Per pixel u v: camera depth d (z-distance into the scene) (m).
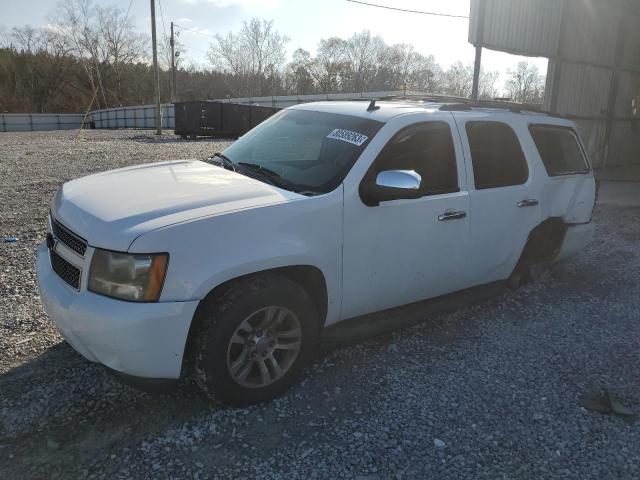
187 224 2.87
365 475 2.75
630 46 20.34
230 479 2.67
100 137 31.00
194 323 3.00
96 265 2.84
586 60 17.94
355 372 3.72
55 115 61.69
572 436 3.16
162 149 20.16
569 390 3.66
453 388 3.59
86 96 77.00
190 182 3.49
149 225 2.84
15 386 3.35
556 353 4.18
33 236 6.71
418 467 2.83
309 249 3.27
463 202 4.15
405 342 4.22
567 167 5.30
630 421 3.34
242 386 3.15
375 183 3.56
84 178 3.89
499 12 13.60
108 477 2.64
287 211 3.19
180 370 2.91
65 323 2.92
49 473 2.65
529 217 4.76
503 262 4.66
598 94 19.44
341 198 3.43
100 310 2.76
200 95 79.50
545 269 5.34
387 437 3.04
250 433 3.02
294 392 3.43
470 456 2.94
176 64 65.19
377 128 3.79
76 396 3.28
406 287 3.95
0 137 33.34
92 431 2.97
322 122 4.11
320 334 3.63
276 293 3.15
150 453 2.82
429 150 4.02
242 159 4.05
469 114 4.41
